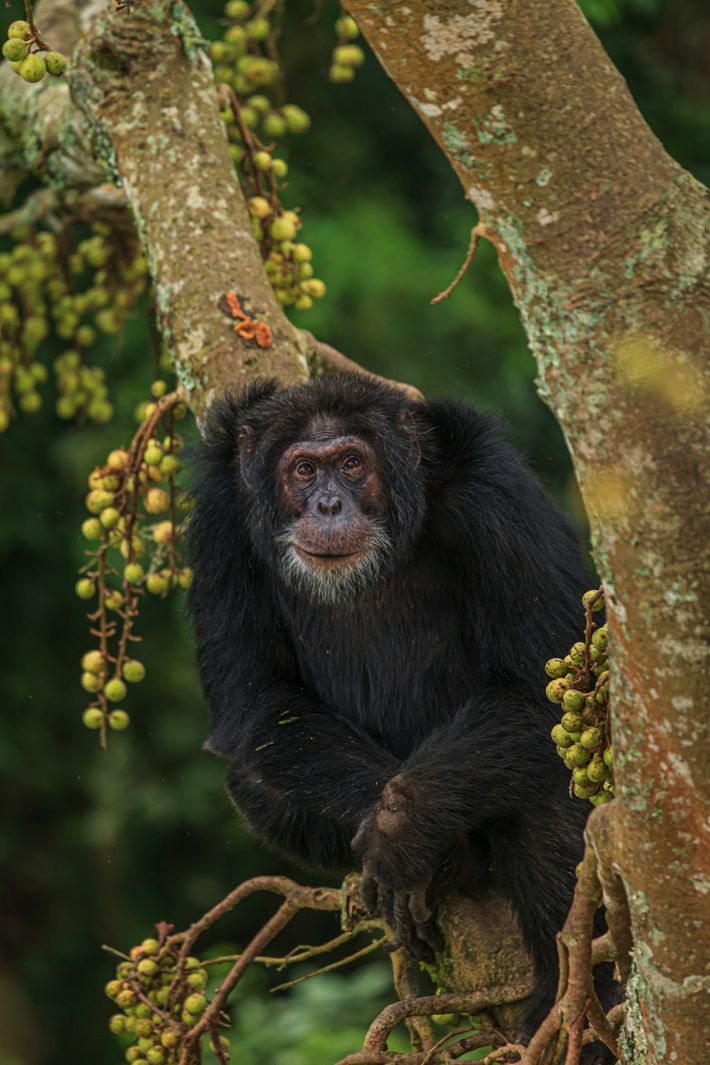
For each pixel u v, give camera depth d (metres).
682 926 5.75
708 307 5.44
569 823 9.26
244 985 17.50
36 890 25.61
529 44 5.47
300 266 12.03
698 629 5.33
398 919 9.09
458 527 10.11
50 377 23.44
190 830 25.27
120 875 25.36
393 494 10.30
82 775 24.89
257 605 10.63
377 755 9.88
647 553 5.35
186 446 10.62
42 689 24.67
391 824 8.89
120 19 11.01
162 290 10.60
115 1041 24.95
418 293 23.33
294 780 9.74
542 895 9.18
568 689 6.71
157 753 24.75
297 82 24.86
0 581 24.42
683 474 5.30
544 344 5.59
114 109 11.02
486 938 9.21
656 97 25.92
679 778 5.53
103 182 13.30
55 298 14.12
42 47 7.71
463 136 5.59
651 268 5.44
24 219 13.89
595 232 5.49
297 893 9.55
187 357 10.46
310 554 10.30
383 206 24.22
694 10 25.78
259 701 10.26
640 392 5.35
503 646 9.73
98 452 22.55
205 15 22.47
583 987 6.14
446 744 9.30
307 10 24.45
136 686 24.69
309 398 10.47
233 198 10.79
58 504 23.84
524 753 9.24
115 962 25.36
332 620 10.61
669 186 5.53
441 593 10.41
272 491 10.41
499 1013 9.02
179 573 10.85
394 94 25.45
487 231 5.72
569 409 5.51
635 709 5.58
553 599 9.74
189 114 10.93
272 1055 16.36
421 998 8.56
